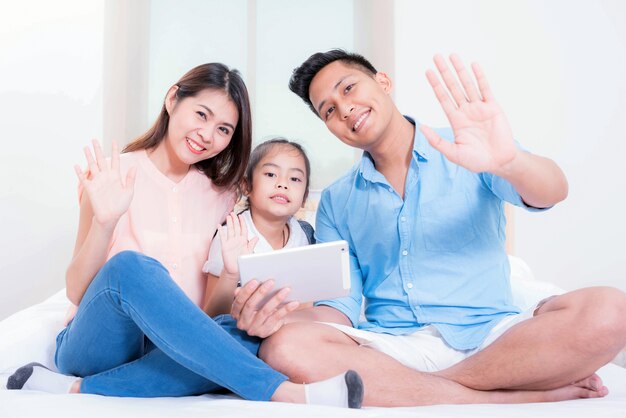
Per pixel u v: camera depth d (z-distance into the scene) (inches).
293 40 105.0
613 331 34.3
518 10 97.7
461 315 47.1
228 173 54.6
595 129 97.0
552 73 97.4
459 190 49.6
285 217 58.9
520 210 94.6
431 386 36.4
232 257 46.7
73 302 44.4
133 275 36.1
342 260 38.7
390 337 45.1
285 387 34.4
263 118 103.8
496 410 30.6
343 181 55.5
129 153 53.4
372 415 28.6
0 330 50.5
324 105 51.9
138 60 102.0
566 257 94.8
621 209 96.2
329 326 42.2
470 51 96.3
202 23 104.4
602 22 98.3
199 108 50.3
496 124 39.5
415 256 49.2
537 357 35.6
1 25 89.4
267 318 39.6
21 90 89.4
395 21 95.6
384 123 49.6
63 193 89.4
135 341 40.5
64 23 91.2
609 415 28.5
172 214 52.1
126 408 30.5
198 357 34.8
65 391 38.3
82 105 90.8
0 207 87.4
